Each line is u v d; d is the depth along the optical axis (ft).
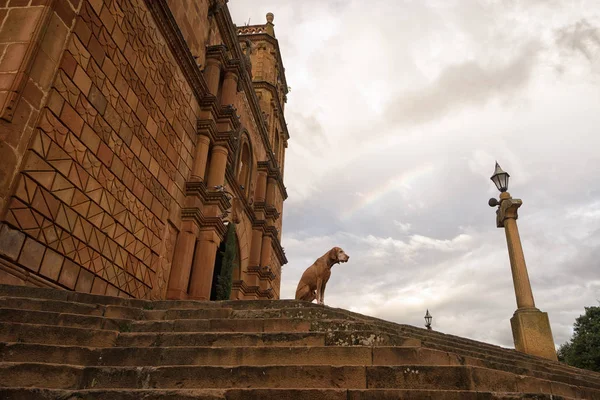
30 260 21.86
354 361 13.01
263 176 77.15
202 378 11.91
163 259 37.78
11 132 21.43
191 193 43.24
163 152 38.14
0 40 23.40
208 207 45.42
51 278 23.26
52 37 24.32
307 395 10.66
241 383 11.81
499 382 11.98
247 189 69.21
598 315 110.11
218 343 14.34
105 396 10.65
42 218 22.86
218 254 53.31
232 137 50.31
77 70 26.16
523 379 12.94
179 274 39.37
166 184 38.65
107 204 28.96
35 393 10.29
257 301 19.15
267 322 16.05
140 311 17.93
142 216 33.99
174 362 13.09
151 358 13.15
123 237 30.99
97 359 13.03
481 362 15.11
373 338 14.26
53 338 13.56
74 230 25.39
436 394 10.51
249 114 71.26
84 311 16.52
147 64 35.55
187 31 46.88
